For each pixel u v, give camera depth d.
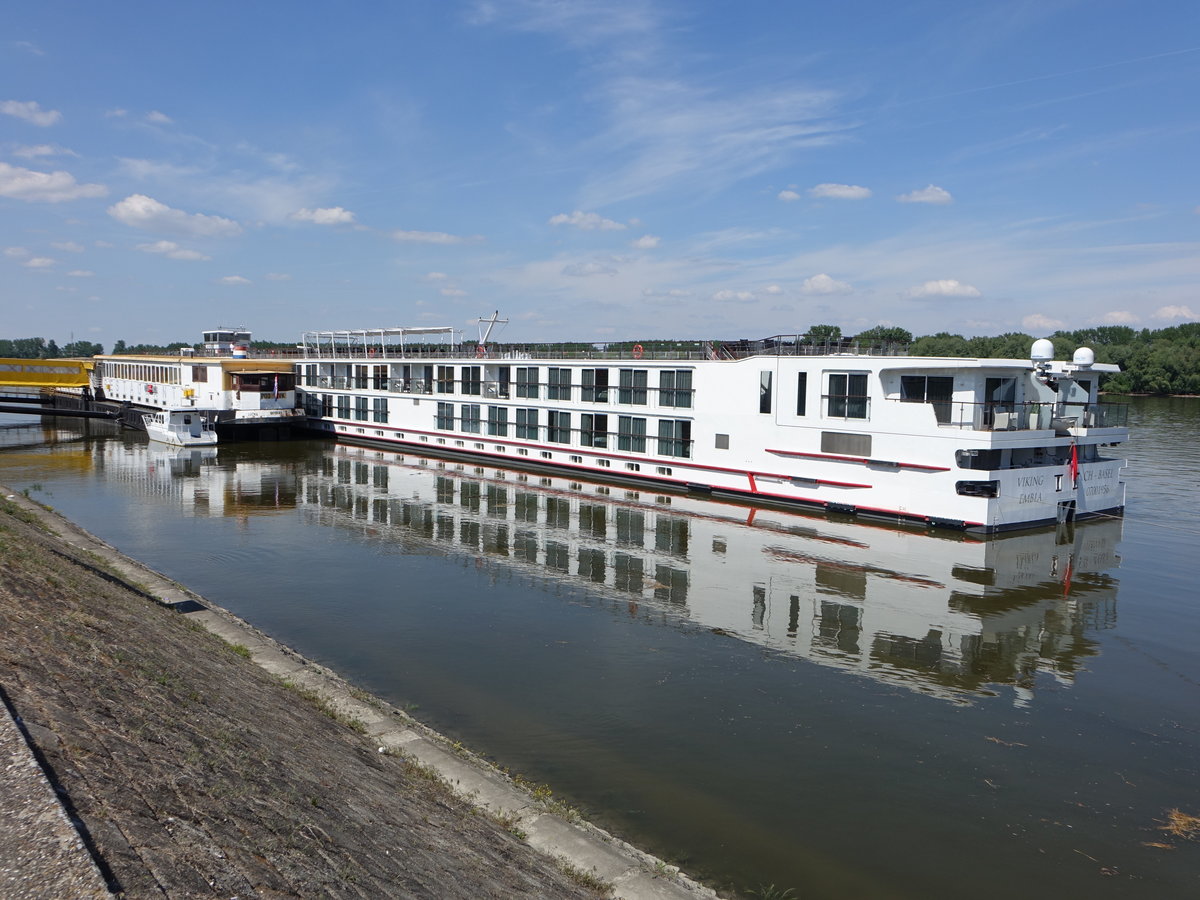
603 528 40.16
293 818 9.96
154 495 48.88
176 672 14.51
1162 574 32.31
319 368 79.81
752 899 12.88
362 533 39.12
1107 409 44.97
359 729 16.58
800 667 22.94
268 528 40.16
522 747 17.89
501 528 40.19
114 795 8.46
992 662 23.47
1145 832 15.23
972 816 15.60
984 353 139.38
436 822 12.18
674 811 15.45
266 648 21.12
